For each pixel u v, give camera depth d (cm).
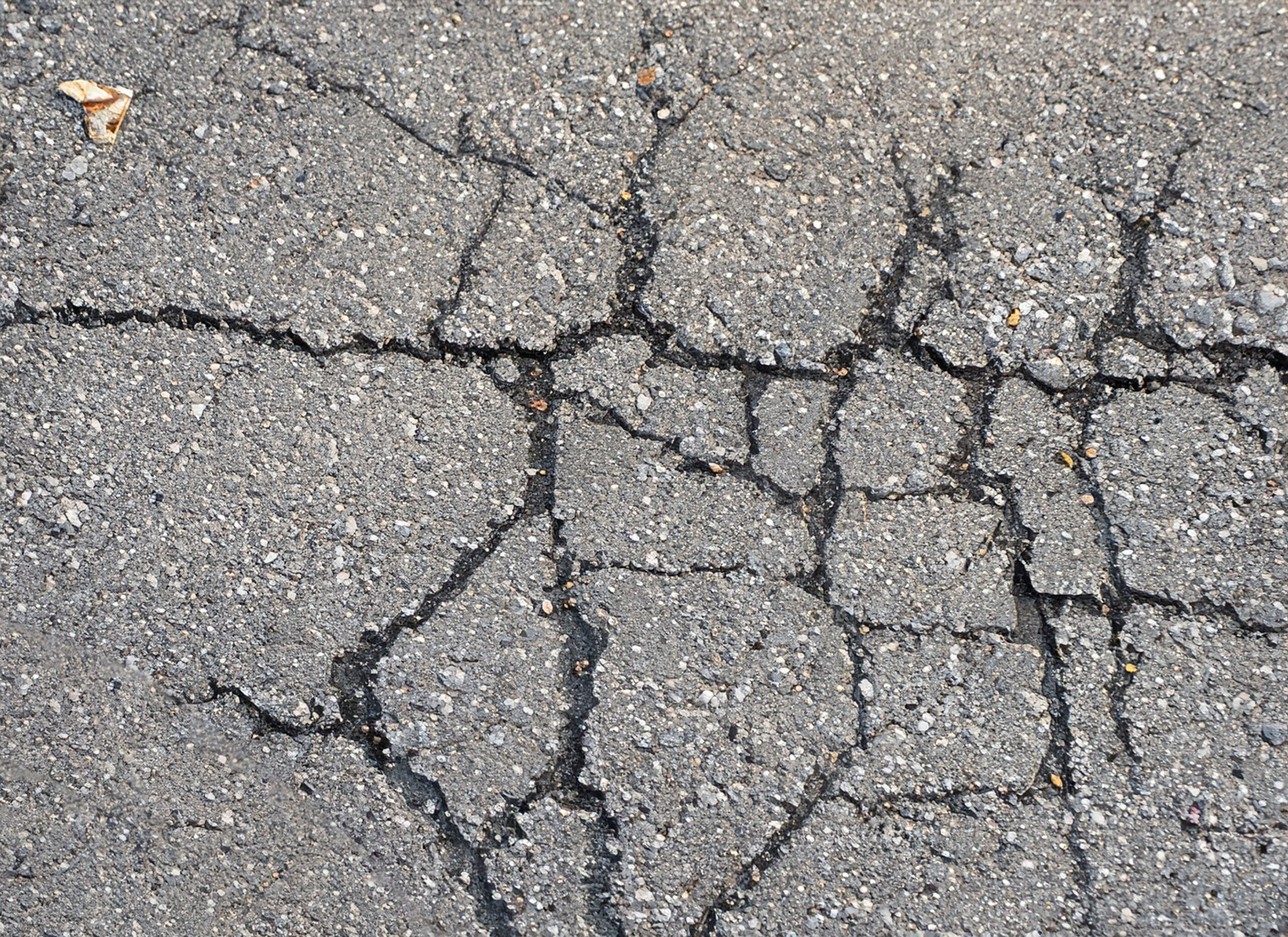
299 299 195
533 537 191
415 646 188
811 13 203
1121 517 191
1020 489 192
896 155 200
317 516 191
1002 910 183
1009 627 189
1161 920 182
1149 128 200
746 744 186
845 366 195
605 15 203
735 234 197
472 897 183
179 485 191
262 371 194
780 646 188
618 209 198
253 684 187
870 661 188
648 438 193
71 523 190
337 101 200
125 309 195
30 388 193
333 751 186
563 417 194
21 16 201
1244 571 189
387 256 197
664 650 188
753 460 193
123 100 199
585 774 185
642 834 184
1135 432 193
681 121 200
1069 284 196
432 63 202
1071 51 202
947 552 190
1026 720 186
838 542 191
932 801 185
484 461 192
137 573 189
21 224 196
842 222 198
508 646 188
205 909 183
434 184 199
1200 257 196
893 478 192
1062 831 184
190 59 201
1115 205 198
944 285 196
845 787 185
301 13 203
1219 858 183
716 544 191
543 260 197
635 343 195
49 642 187
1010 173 199
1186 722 186
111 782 185
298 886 183
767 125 200
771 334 195
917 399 194
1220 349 194
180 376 193
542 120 200
